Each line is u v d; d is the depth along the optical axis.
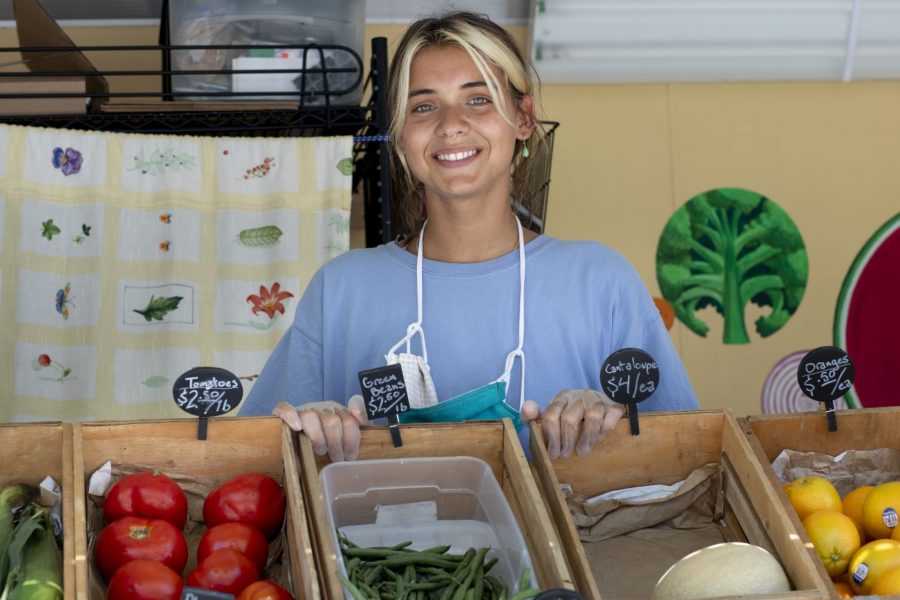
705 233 3.61
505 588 1.21
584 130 3.60
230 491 1.32
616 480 1.45
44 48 2.48
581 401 1.40
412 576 1.24
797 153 3.63
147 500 1.30
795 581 1.19
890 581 1.19
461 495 1.36
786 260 3.62
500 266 1.60
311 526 1.23
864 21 3.43
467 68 1.52
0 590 1.22
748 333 3.59
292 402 1.65
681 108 3.62
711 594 1.14
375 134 2.74
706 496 1.43
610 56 3.48
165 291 2.45
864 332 3.59
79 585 1.12
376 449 1.38
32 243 2.40
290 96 2.65
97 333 2.42
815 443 1.49
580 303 1.59
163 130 2.62
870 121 3.65
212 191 2.46
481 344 1.58
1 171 2.38
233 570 1.21
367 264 1.65
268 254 2.47
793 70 3.54
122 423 1.35
